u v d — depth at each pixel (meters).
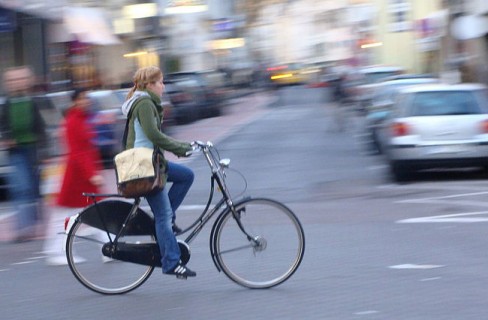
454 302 12.77
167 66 103.06
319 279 14.48
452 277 14.38
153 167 13.20
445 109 28.53
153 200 13.41
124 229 13.67
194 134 54.16
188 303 13.24
